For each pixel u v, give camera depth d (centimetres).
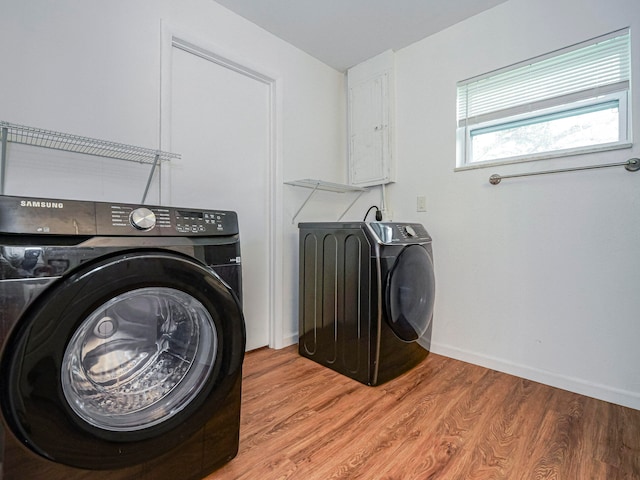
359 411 144
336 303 185
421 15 199
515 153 187
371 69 247
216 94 196
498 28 188
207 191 193
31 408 70
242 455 115
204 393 98
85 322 80
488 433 129
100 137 146
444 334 211
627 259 148
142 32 159
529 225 176
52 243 76
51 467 74
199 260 100
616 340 151
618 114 154
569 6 165
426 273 189
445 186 210
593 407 147
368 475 107
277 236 223
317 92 252
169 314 104
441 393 161
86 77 142
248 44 205
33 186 131
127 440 83
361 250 170
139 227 90
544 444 121
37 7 129
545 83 175
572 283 163
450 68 209
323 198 256
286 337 230
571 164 163
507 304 184
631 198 147
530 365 176
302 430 130
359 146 255
